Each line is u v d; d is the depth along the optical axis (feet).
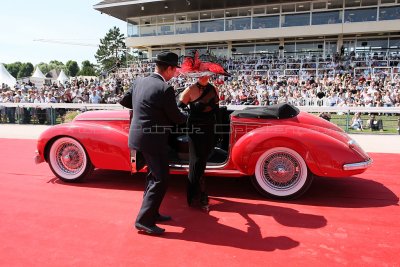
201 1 85.25
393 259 8.91
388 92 47.42
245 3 87.10
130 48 108.78
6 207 12.53
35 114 39.58
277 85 61.11
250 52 93.97
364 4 80.12
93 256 9.09
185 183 15.48
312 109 31.40
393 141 26.63
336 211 12.17
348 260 8.87
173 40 97.71
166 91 10.02
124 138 14.21
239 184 15.34
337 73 69.87
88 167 15.03
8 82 82.74
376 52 79.92
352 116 35.42
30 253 9.24
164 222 11.33
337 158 12.32
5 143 26.25
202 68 11.12
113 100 50.57
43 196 13.74
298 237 10.18
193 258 8.99
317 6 83.76
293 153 12.77
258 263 8.71
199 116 11.71
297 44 89.81
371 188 14.78
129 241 9.95
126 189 14.64
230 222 11.30
